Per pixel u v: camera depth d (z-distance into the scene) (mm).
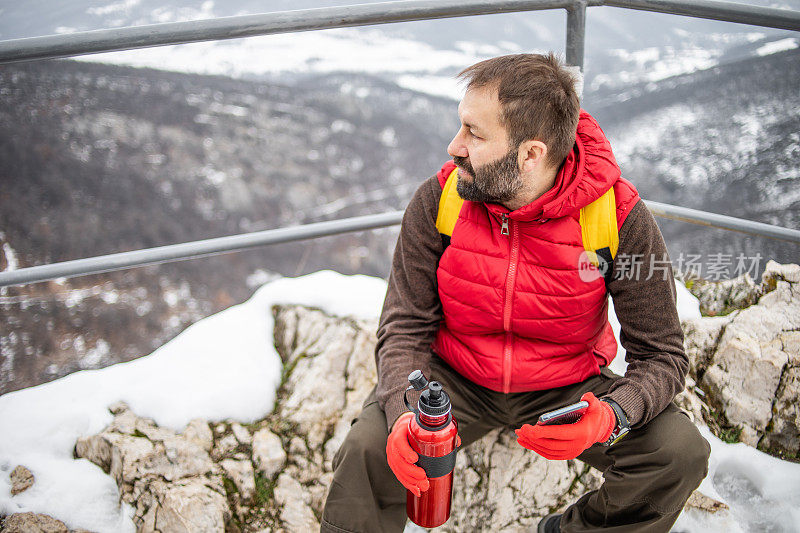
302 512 1403
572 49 1445
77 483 1364
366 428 1109
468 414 1269
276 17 1217
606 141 1088
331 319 1766
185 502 1316
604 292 1150
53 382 1572
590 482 1445
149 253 1414
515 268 1115
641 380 1064
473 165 1039
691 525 1362
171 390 1542
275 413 1563
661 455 1029
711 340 1644
